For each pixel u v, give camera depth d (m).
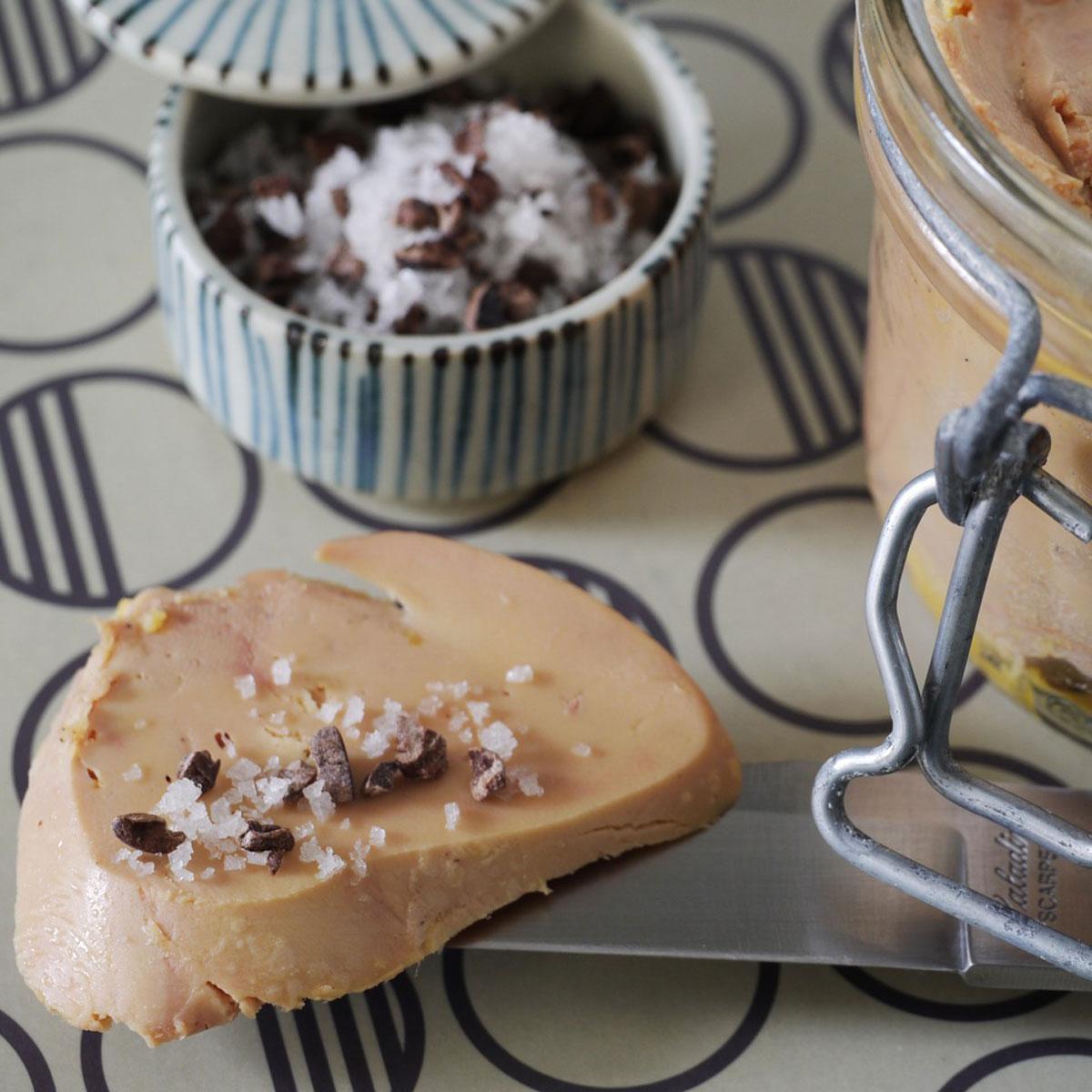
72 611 0.49
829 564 0.50
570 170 0.50
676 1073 0.45
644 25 0.51
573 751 0.46
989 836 0.45
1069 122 0.44
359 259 0.49
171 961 0.44
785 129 0.55
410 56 0.49
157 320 0.52
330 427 0.49
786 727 0.48
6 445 0.50
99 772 0.45
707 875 0.45
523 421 0.49
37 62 0.55
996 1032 0.45
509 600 0.47
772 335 0.52
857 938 0.45
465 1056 0.45
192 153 0.51
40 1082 0.45
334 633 0.47
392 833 0.45
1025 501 0.44
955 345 0.44
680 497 0.50
